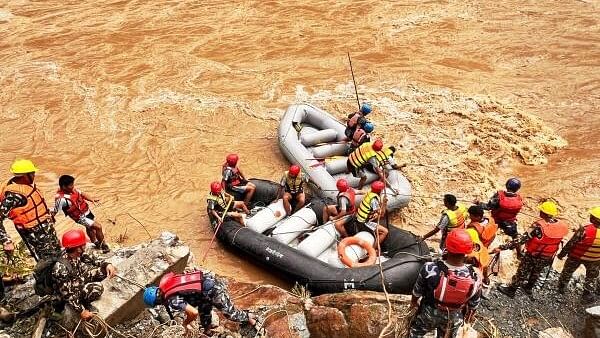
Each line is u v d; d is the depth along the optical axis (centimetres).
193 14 1986
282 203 970
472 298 482
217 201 932
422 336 510
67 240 550
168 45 1748
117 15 1981
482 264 704
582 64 1599
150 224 1018
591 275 733
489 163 1180
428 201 1072
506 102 1414
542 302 736
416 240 875
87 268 579
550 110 1384
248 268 904
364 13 1970
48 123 1347
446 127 1298
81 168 1183
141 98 1456
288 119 1217
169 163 1201
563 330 666
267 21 1920
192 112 1391
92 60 1658
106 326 561
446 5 2027
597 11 1938
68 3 2092
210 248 955
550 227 699
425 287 477
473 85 1501
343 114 1370
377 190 880
